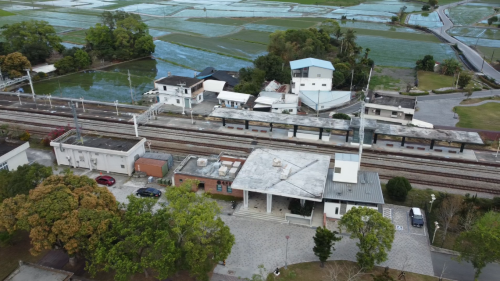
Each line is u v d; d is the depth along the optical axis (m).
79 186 44.50
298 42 140.88
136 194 57.22
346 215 42.84
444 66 130.38
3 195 47.91
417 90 112.75
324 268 43.28
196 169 60.03
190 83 97.56
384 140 78.81
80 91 115.06
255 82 107.31
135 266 36.25
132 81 125.88
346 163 52.69
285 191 50.72
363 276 42.06
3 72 119.75
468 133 72.12
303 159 59.84
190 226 38.91
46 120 87.31
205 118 89.69
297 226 50.59
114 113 92.06
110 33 155.12
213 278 41.62
